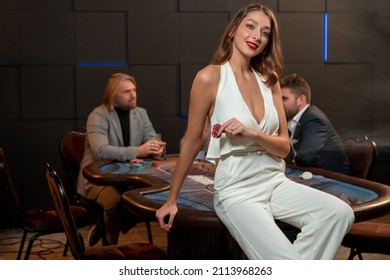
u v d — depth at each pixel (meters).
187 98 5.35
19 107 5.16
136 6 5.22
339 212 2.12
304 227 2.16
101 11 5.19
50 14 5.12
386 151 5.59
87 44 5.19
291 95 3.80
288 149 2.31
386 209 2.41
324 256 2.13
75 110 5.23
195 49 5.33
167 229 2.33
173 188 2.33
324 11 5.45
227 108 2.26
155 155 4.02
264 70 2.41
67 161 4.45
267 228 2.11
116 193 3.99
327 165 3.63
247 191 2.22
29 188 5.22
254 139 2.21
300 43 5.45
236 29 2.33
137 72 5.28
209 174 3.38
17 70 5.13
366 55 5.54
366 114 5.58
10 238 4.94
